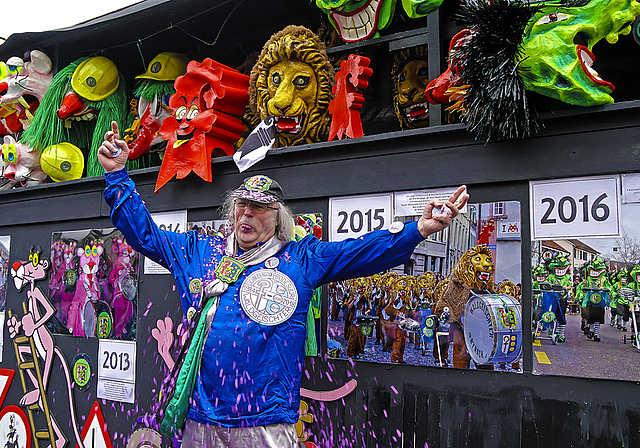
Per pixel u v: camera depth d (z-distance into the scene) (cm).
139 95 371
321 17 354
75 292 360
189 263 206
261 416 179
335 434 254
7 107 435
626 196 201
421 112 315
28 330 381
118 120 392
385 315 247
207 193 310
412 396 237
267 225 200
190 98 319
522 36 205
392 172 251
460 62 220
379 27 281
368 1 280
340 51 296
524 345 213
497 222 225
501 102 207
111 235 347
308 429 262
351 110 271
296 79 284
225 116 312
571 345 205
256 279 191
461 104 236
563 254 210
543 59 202
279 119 289
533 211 218
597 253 204
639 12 207
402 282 245
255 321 184
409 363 239
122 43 445
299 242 204
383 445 241
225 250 205
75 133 420
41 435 362
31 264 386
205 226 310
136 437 315
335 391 255
